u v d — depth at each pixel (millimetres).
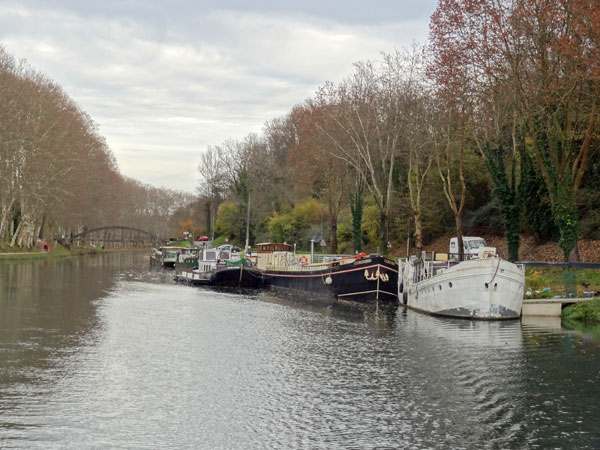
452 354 31000
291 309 47625
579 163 56094
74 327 37531
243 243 124875
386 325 39531
